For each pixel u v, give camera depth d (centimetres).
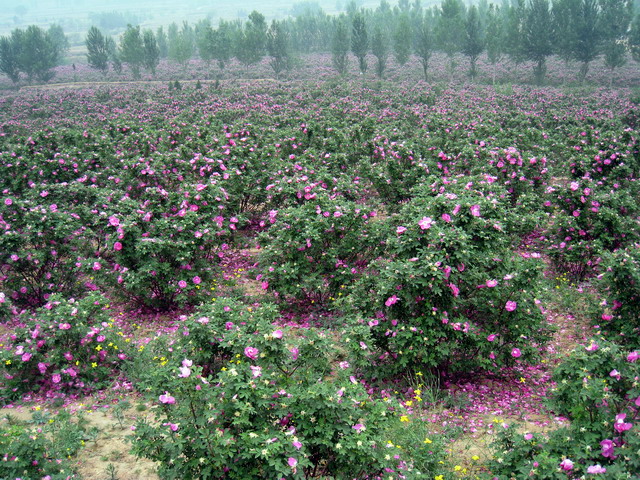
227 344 487
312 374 471
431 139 1744
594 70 4916
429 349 581
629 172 1190
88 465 459
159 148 1567
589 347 434
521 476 370
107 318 676
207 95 3606
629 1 4281
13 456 392
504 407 566
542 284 722
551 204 1129
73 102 3584
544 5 4338
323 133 1800
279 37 5453
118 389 608
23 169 1319
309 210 859
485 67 5497
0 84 5838
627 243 880
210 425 364
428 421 530
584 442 381
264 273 802
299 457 346
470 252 585
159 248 777
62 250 857
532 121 2211
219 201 967
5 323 786
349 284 777
